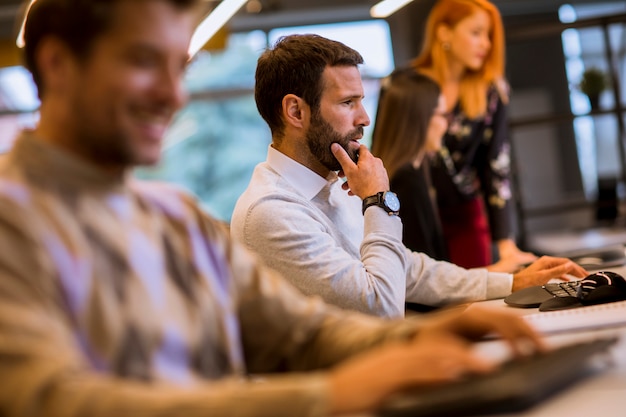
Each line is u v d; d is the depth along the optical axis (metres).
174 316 1.20
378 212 2.52
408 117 3.49
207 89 12.74
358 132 2.65
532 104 12.80
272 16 12.04
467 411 1.07
